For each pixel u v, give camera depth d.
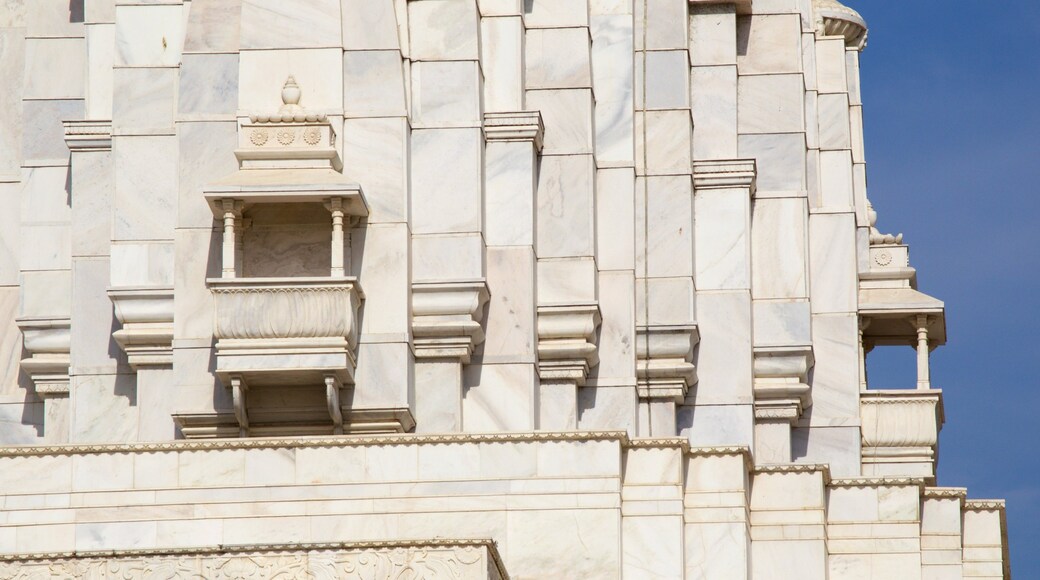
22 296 103.94
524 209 98.06
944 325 121.06
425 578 80.94
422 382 95.50
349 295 92.75
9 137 108.00
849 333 115.44
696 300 107.31
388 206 95.31
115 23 101.06
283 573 80.94
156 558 81.31
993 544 99.94
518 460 89.50
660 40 107.62
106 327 99.56
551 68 101.25
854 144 128.25
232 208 93.81
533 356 97.00
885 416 116.31
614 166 102.31
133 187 98.06
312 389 94.25
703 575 90.62
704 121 111.12
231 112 96.81
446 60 97.69
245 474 89.38
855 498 97.00
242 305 92.56
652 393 103.69
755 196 112.38
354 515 89.00
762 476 94.62
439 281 95.56
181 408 94.44
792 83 113.94
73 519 89.19
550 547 88.81
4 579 81.25
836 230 117.06
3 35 109.12
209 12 97.69
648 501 89.94
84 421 98.88
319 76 96.50
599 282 101.25
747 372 106.69
